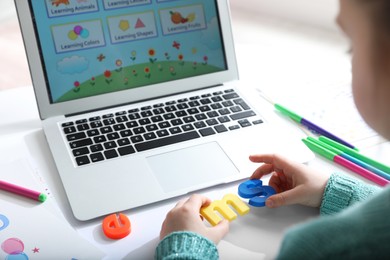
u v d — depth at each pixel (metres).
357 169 0.72
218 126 0.80
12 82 1.15
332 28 1.29
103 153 0.73
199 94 0.88
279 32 1.33
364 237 0.37
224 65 0.92
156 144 0.75
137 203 0.65
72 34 0.83
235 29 1.37
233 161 0.73
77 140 0.76
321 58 1.07
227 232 0.61
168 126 0.79
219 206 0.64
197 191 0.68
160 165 0.71
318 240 0.39
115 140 0.76
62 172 0.69
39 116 0.82
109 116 0.82
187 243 0.55
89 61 0.84
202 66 0.90
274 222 0.63
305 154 0.75
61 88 0.82
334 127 0.82
